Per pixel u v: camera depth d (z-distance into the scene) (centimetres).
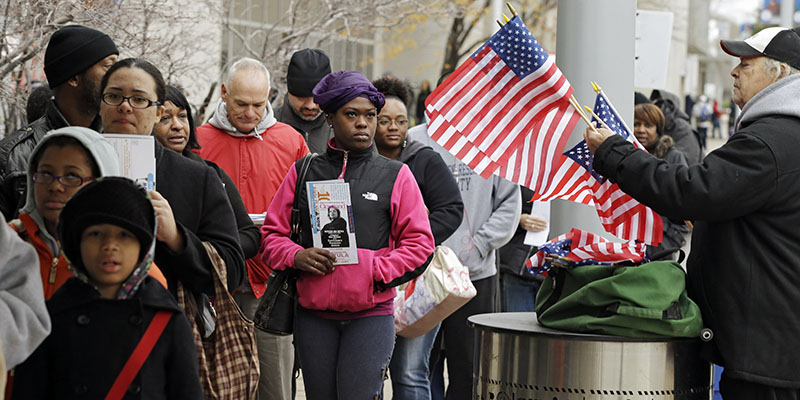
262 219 683
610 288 534
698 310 541
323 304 609
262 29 1513
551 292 576
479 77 639
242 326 512
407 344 741
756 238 532
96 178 427
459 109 640
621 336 531
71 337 402
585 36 714
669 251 593
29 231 438
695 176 525
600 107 612
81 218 394
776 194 524
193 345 428
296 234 630
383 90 768
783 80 543
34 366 402
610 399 529
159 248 480
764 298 526
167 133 649
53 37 551
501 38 630
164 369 419
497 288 848
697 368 550
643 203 547
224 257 501
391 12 1545
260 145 787
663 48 1103
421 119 2891
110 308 405
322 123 904
